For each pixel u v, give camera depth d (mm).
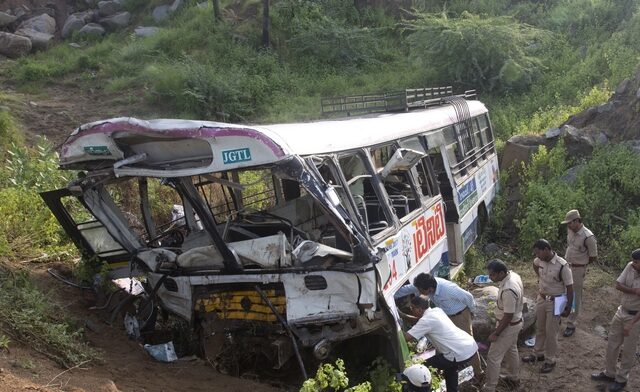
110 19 24625
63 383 4605
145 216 7461
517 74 19781
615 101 14133
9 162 10219
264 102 18500
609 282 9922
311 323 5660
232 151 5473
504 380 7078
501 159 14508
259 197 8633
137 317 6660
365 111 10250
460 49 20344
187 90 17406
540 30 22047
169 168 5898
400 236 6809
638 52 19344
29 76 19281
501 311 6781
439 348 6004
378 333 6133
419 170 8328
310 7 24172
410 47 22406
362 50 22828
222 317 6223
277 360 6035
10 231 7621
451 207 9539
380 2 25594
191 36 21672
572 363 7656
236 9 23828
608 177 12258
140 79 19188
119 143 6059
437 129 9430
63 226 7133
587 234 8242
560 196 11734
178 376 5613
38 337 5176
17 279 6359
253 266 6012
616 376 7117
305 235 6680
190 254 6258
